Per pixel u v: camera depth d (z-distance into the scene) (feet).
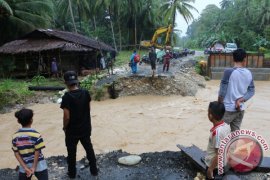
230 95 15.43
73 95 14.80
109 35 173.68
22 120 12.42
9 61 72.02
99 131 34.47
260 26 189.06
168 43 103.96
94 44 85.97
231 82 15.35
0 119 40.50
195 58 108.88
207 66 85.30
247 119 39.17
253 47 179.22
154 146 29.45
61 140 31.55
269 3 183.62
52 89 54.90
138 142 30.68
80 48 71.92
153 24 173.17
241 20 198.70
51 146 29.76
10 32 88.58
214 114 12.84
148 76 55.62
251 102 50.88
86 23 168.96
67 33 86.63
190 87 57.98
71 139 15.38
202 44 241.96
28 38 77.61
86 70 77.71
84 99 15.14
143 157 19.51
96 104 48.55
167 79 55.42
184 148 18.74
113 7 151.43
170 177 16.46
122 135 32.99
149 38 179.52
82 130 15.34
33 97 51.08
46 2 94.12
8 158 26.91
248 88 15.53
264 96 57.36
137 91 54.29
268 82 78.38
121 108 45.55
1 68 71.20
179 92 54.39
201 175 15.88
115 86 53.93
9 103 47.21
